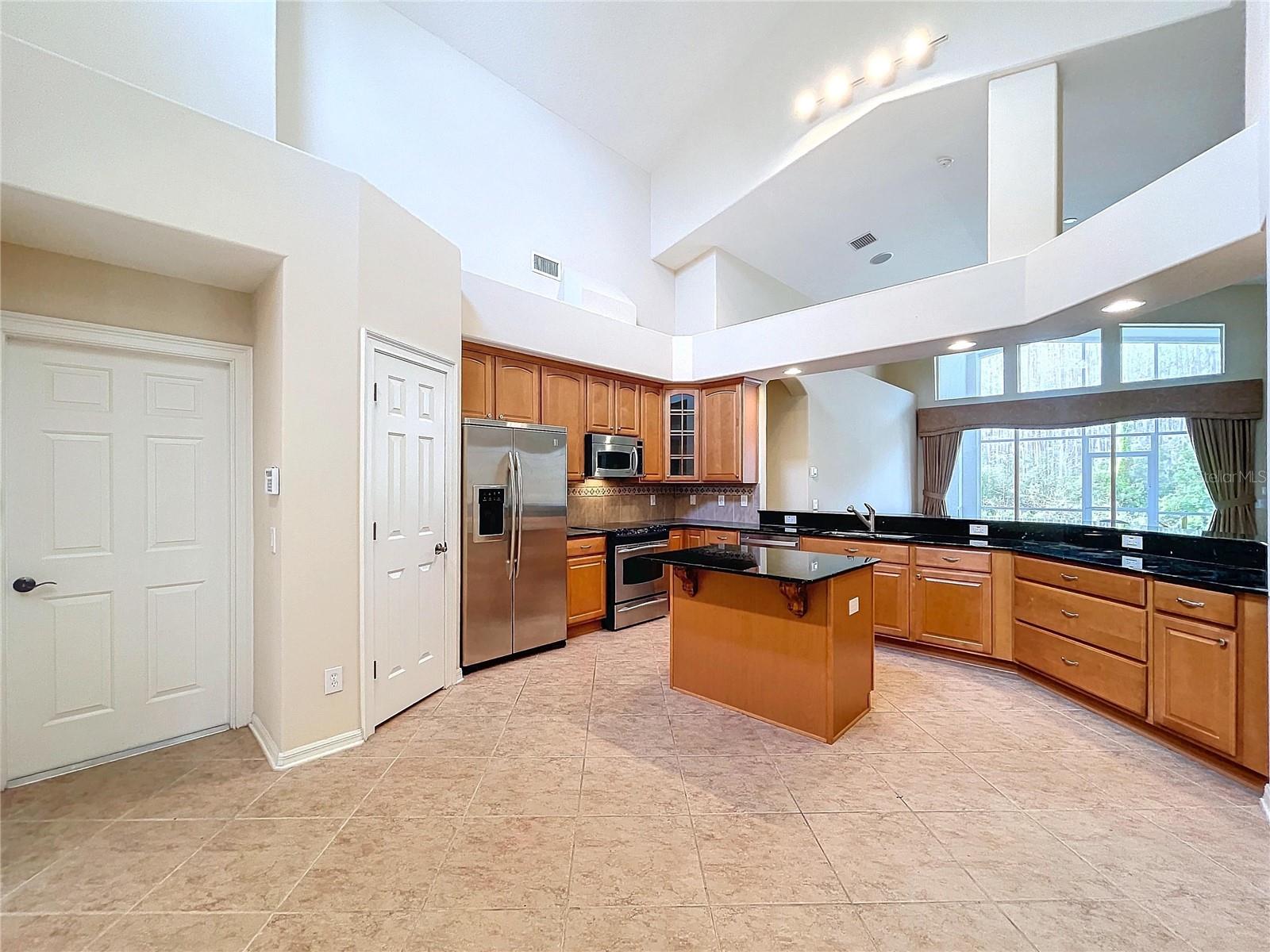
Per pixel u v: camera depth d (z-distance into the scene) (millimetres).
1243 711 2191
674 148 5859
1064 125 4129
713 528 5309
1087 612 2936
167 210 2045
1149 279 2582
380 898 1606
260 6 2730
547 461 4031
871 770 2352
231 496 2730
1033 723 2830
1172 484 7645
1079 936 1468
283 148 2363
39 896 1608
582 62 4641
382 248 2777
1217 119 4039
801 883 1668
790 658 2754
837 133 4281
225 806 2070
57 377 2297
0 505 2131
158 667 2547
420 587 3098
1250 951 1418
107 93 1932
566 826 1955
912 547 3926
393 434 2875
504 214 4664
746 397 5441
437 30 4145
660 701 3113
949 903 1588
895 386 10125
